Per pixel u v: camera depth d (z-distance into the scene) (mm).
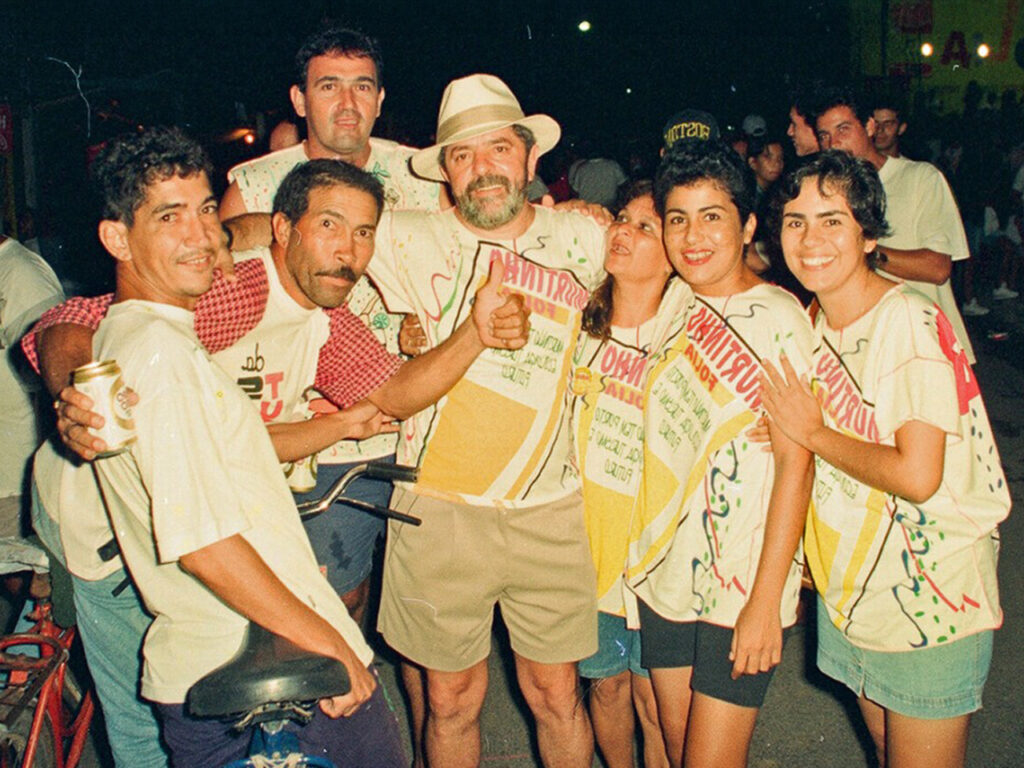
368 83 3652
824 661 2908
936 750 2672
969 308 11008
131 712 2820
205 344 2730
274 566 2332
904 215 4527
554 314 3014
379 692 2553
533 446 3041
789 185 2613
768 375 2668
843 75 15820
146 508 2268
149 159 2229
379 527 3883
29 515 3518
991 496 2611
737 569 2799
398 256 3031
